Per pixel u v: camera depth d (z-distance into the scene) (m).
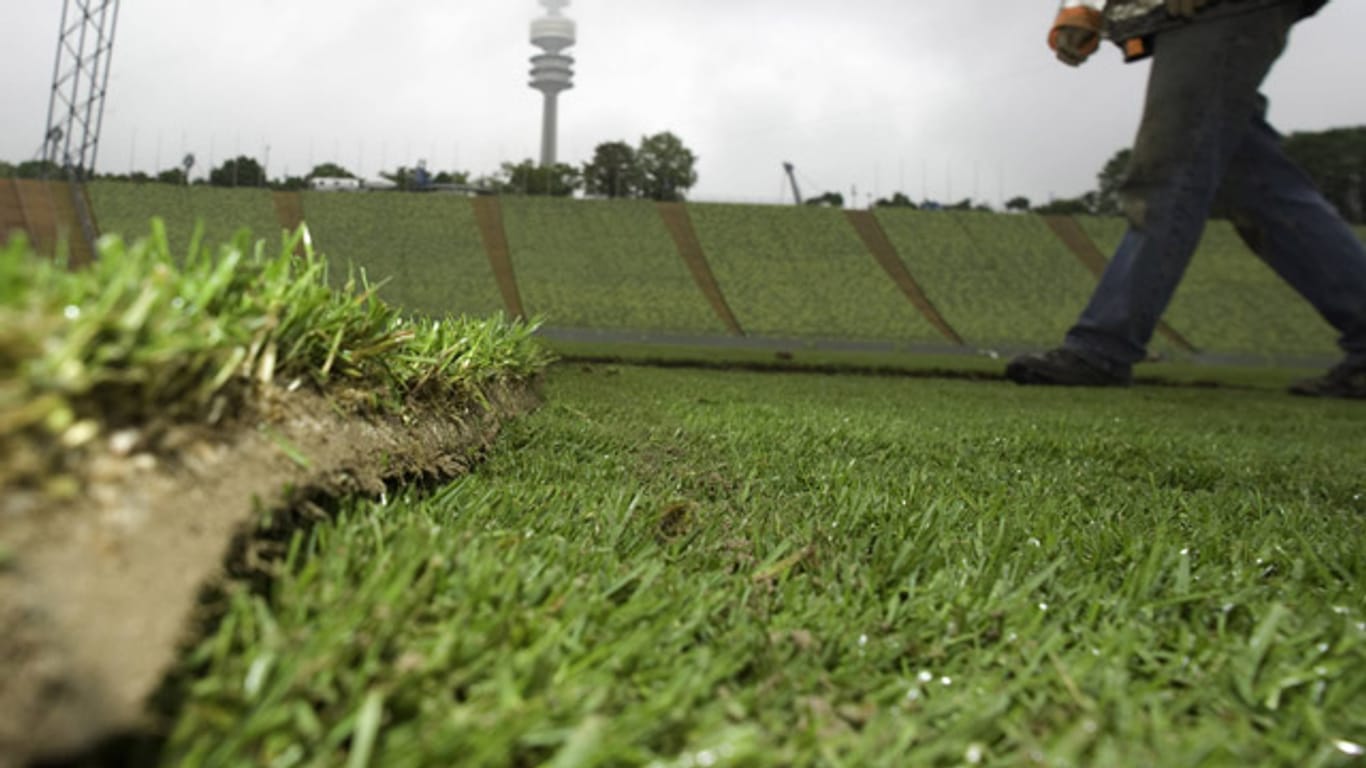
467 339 4.36
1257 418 16.62
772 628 1.90
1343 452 8.91
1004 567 2.38
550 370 16.80
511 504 2.90
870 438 6.45
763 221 79.50
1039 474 5.15
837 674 1.69
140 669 1.06
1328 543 3.14
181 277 1.59
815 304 67.44
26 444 1.09
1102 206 120.00
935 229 80.12
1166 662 1.93
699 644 1.85
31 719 0.93
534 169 102.38
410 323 3.37
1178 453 7.08
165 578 1.20
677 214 79.38
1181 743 1.43
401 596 1.64
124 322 1.25
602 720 1.27
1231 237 79.25
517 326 6.76
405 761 1.11
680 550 2.62
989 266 75.19
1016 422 9.96
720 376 24.59
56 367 1.11
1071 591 2.29
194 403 1.54
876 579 2.28
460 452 3.59
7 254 1.09
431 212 75.50
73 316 1.20
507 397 6.02
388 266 67.19
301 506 1.91
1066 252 77.81
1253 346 62.91
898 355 50.12
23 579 1.00
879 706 1.60
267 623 1.37
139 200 66.38
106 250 1.37
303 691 1.25
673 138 115.56
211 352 1.56
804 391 17.92
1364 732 1.57
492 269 68.56
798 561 2.45
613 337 58.25
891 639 1.91
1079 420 11.34
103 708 1.00
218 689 1.19
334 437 2.22
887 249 76.94
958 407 14.18
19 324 1.08
